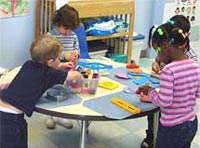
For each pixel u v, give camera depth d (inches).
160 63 90.9
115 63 103.0
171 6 183.6
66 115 68.6
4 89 74.6
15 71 83.4
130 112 70.9
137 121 120.6
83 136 78.9
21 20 143.3
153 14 186.4
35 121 116.3
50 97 74.7
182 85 69.5
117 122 119.4
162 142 74.2
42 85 71.5
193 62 72.4
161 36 70.4
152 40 73.1
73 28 99.9
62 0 132.7
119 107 73.0
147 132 102.7
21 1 140.7
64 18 97.7
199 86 72.7
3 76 81.4
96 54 154.6
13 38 143.3
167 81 68.6
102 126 116.1
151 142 102.3
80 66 95.6
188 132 73.0
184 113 71.5
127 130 114.4
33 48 73.7
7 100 72.5
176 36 69.9
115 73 93.1
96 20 152.5
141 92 77.6
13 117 73.0
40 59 73.3
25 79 72.2
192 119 73.2
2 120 73.9
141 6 181.6
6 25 139.7
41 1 142.0
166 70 69.3
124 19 163.5
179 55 71.0
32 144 102.4
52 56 73.6
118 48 167.2
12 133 74.6
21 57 148.3
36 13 144.4
